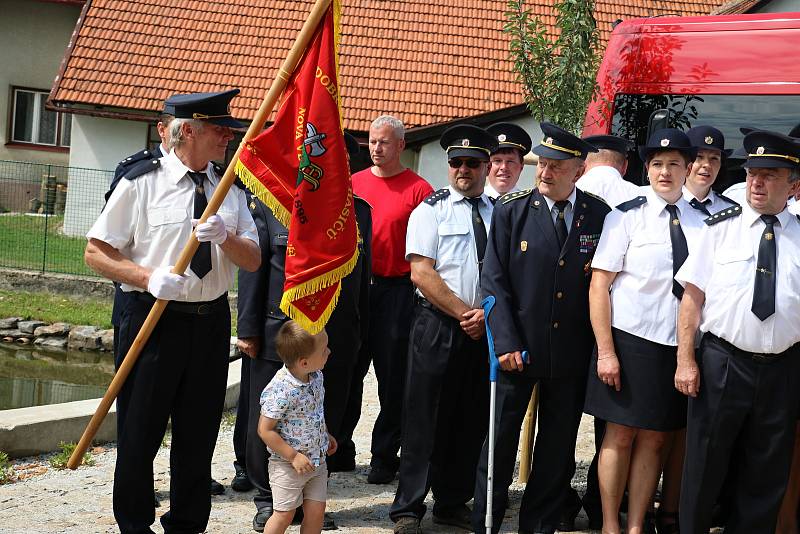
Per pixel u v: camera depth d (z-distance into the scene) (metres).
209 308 4.87
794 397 5.01
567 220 5.42
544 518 5.49
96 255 4.72
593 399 5.36
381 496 6.46
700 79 7.86
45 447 6.95
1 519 5.59
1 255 16.33
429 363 5.68
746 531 5.10
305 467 4.80
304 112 4.65
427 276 5.68
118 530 5.48
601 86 8.27
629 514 5.46
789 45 7.59
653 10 21.58
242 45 21.06
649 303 5.26
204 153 4.84
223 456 7.18
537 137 19.33
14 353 13.39
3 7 24.36
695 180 5.57
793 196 5.80
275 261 5.54
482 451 5.52
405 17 21.41
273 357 5.49
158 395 4.79
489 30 21.31
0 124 24.53
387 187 6.98
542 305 5.37
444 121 19.20
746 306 4.93
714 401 5.04
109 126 20.42
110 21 21.14
